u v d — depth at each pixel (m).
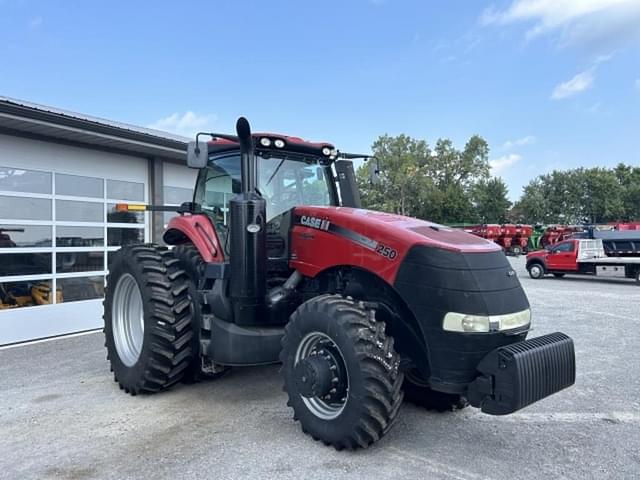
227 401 4.36
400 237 3.38
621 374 5.32
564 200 73.06
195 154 4.10
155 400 4.40
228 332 3.98
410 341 3.45
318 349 3.47
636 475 3.06
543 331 7.70
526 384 2.92
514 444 3.51
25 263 7.38
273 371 5.29
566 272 17.59
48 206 7.69
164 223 9.51
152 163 9.28
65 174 7.91
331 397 3.33
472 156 68.50
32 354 6.31
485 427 3.82
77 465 3.16
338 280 3.90
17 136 7.26
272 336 3.98
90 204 8.30
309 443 3.46
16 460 3.25
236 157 4.45
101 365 5.70
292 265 4.12
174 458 3.25
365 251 3.54
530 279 18.28
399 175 64.56
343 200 4.88
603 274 18.69
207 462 3.19
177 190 9.87
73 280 8.02
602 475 3.06
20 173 7.33
